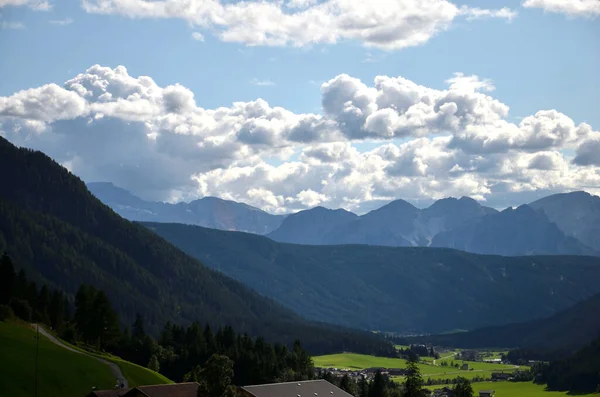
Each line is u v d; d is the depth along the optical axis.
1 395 161.88
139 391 162.25
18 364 181.25
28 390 169.12
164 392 163.88
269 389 184.25
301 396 186.12
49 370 182.75
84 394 176.88
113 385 187.25
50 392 171.75
